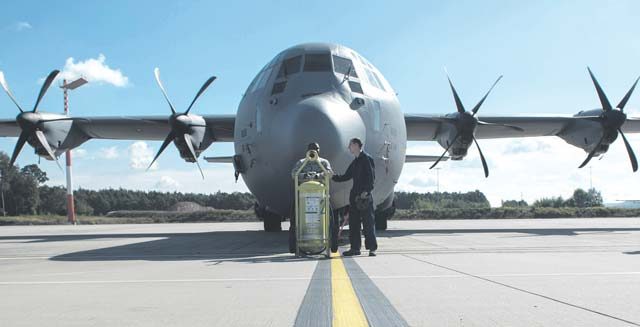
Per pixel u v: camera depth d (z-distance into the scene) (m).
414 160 19.06
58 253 9.09
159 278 5.61
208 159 20.59
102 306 4.07
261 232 16.22
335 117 9.70
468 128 15.26
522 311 3.77
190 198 90.12
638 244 9.80
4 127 17.97
